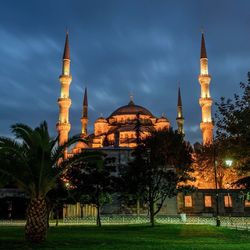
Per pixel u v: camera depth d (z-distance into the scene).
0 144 22.33
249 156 29.98
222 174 78.81
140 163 45.00
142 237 27.59
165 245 20.70
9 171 22.88
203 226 43.22
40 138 23.41
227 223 51.31
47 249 18.66
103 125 116.50
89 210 73.12
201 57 114.00
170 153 48.12
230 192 73.88
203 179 84.25
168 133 50.19
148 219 58.44
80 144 104.38
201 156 82.06
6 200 64.38
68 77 109.88
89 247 19.64
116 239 25.42
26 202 62.97
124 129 107.19
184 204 73.38
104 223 54.75
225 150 32.47
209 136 104.81
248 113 28.94
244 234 31.08
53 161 24.36
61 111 105.81
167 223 53.47
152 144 46.41
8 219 62.75
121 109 123.50
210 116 107.94
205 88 110.81
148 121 116.38
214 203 73.56
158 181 47.16
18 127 23.66
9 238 25.73
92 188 45.53
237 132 29.50
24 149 23.45
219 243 22.36
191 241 23.94
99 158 26.05
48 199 42.84
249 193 31.19
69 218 62.19
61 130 102.56
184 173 49.31
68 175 44.31
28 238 22.62
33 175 23.09
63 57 112.88
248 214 72.00
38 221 22.81
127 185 45.25
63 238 26.08
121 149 80.00
